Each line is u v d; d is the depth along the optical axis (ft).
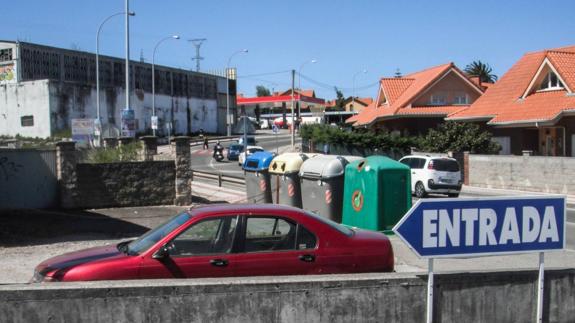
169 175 59.67
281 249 21.03
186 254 20.26
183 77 243.19
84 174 56.54
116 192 57.72
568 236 45.39
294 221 21.49
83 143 83.71
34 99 170.40
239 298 17.11
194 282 17.03
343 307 17.78
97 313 16.35
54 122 168.86
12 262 33.60
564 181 81.66
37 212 53.16
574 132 95.35
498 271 19.11
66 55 189.67
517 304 19.20
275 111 446.19
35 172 55.21
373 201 40.60
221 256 20.36
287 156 52.54
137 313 16.55
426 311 18.39
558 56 103.50
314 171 47.44
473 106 122.31
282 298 17.38
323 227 21.79
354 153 140.67
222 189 75.87
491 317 18.92
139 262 19.70
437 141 113.39
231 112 283.38
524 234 18.83
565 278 19.63
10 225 46.09
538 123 96.12
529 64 122.42
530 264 33.83
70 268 19.53
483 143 108.99
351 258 21.63
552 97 100.94
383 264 22.12
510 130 110.63
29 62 178.40
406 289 18.26
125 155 63.21
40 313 16.07
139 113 209.87
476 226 18.40
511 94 114.01
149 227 47.09
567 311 19.65
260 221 21.21
